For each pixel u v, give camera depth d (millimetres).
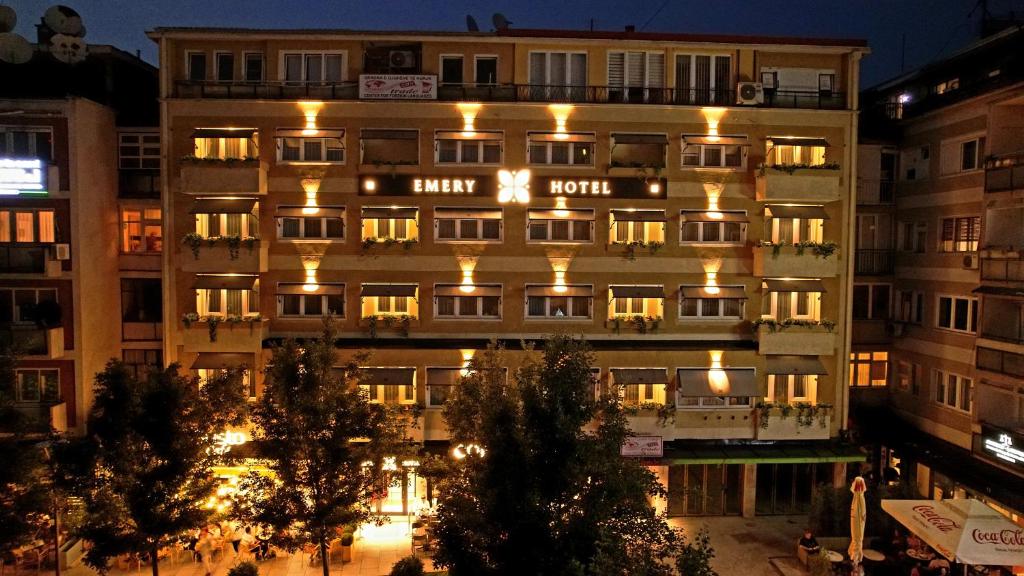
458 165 24422
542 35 24375
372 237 24516
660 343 24969
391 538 23516
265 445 16984
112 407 16984
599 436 14117
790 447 24984
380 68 24578
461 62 24703
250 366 24016
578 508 13453
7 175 23391
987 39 24984
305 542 17203
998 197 22312
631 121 24438
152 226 26453
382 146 24531
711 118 24531
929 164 26312
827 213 24969
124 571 21094
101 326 25328
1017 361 21375
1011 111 22578
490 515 13469
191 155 23953
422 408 23594
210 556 21656
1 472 16531
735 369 24797
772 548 22781
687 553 11078
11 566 20828
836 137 24875
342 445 16953
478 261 24531
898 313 28094
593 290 24797
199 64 24672
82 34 25750
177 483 17078
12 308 24125
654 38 24500
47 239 24062
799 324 24672
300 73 24547
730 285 25031
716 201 24781
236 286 23672
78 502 18609
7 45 24078
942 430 25281
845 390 25406
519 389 14594
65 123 23719
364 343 24266
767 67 25109
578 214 24531
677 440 25016
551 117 24281
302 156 24406
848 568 20469
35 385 24188
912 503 19234
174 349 24375
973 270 23750
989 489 21484
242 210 23516
